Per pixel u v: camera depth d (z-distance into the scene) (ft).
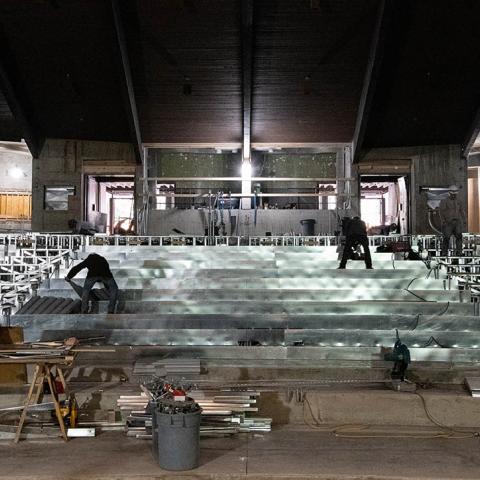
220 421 20.44
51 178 65.31
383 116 61.05
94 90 58.80
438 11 49.16
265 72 57.16
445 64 54.29
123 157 65.46
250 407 21.56
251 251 42.60
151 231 62.80
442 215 63.93
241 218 62.23
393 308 31.27
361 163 65.57
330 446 19.12
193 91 59.36
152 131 64.59
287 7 50.49
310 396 21.89
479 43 51.72
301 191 72.69
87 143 65.62
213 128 64.28
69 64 55.67
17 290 33.53
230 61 56.03
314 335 27.86
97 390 22.22
